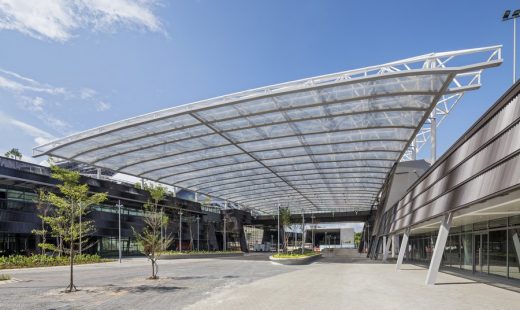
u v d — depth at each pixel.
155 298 13.87
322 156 45.72
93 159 43.25
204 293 15.16
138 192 55.59
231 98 29.06
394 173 46.41
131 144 39.25
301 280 20.59
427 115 30.58
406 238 30.67
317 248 116.94
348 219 96.88
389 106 29.33
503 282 18.20
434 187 21.70
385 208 50.81
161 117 31.72
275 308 11.71
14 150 56.94
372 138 37.81
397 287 17.17
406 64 23.97
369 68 24.66
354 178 58.69
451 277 22.00
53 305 12.51
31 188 42.22
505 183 11.68
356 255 71.06
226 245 83.56
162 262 40.53
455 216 19.05
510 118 12.27
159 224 29.28
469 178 15.39
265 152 44.03
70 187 17.70
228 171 53.84
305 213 95.50
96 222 49.03
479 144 14.87
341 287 17.17
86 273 25.22
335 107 30.25
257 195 74.88
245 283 18.95
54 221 17.92
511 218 18.55
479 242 22.84
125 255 55.50
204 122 33.31
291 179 59.91
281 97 28.64
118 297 14.16
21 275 23.72
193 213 71.81
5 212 38.44
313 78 26.20
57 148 37.69
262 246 97.69
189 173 54.22
